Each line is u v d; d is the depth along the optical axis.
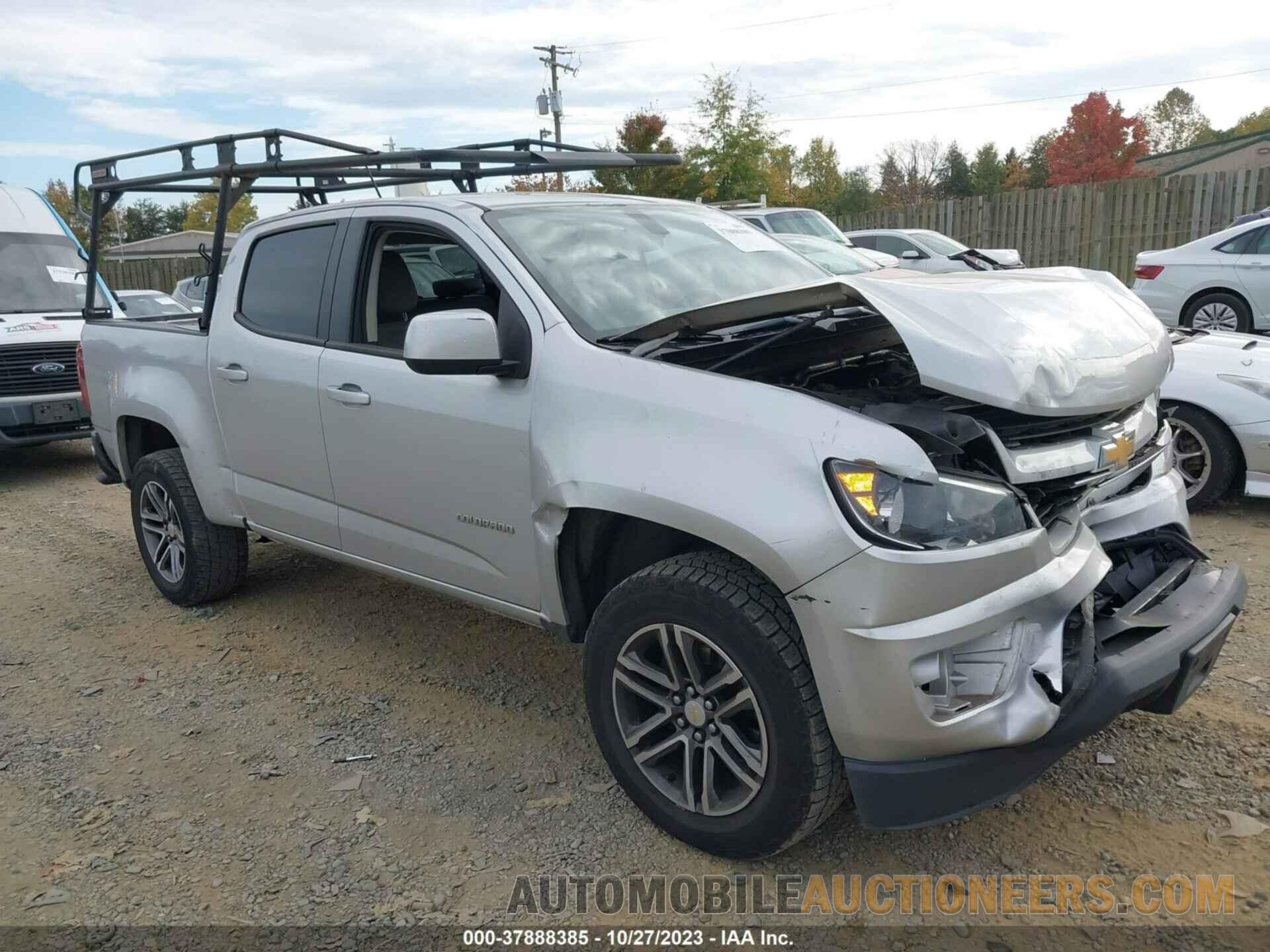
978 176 76.56
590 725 3.66
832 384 3.16
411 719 3.77
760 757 2.61
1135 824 2.89
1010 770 2.48
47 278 9.39
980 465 2.56
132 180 5.04
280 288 4.15
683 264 3.65
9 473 8.95
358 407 3.64
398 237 3.84
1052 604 2.49
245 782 3.35
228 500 4.53
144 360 4.87
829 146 66.62
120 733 3.73
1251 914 2.52
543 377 3.03
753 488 2.49
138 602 5.19
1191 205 16.25
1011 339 2.53
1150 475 3.24
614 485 2.74
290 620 4.82
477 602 3.49
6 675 4.30
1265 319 10.81
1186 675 2.70
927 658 2.36
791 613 2.50
